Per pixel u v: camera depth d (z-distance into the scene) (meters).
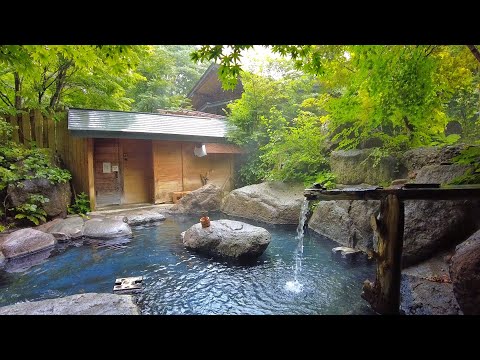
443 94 5.66
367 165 7.60
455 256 2.99
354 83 5.05
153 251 6.50
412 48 3.89
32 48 3.19
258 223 9.02
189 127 12.02
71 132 9.00
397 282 3.38
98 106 12.51
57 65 9.82
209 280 4.97
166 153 12.03
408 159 6.75
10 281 4.97
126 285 4.68
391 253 3.38
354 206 6.90
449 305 3.34
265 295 4.38
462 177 4.14
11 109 8.81
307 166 10.34
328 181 8.53
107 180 11.35
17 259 5.97
